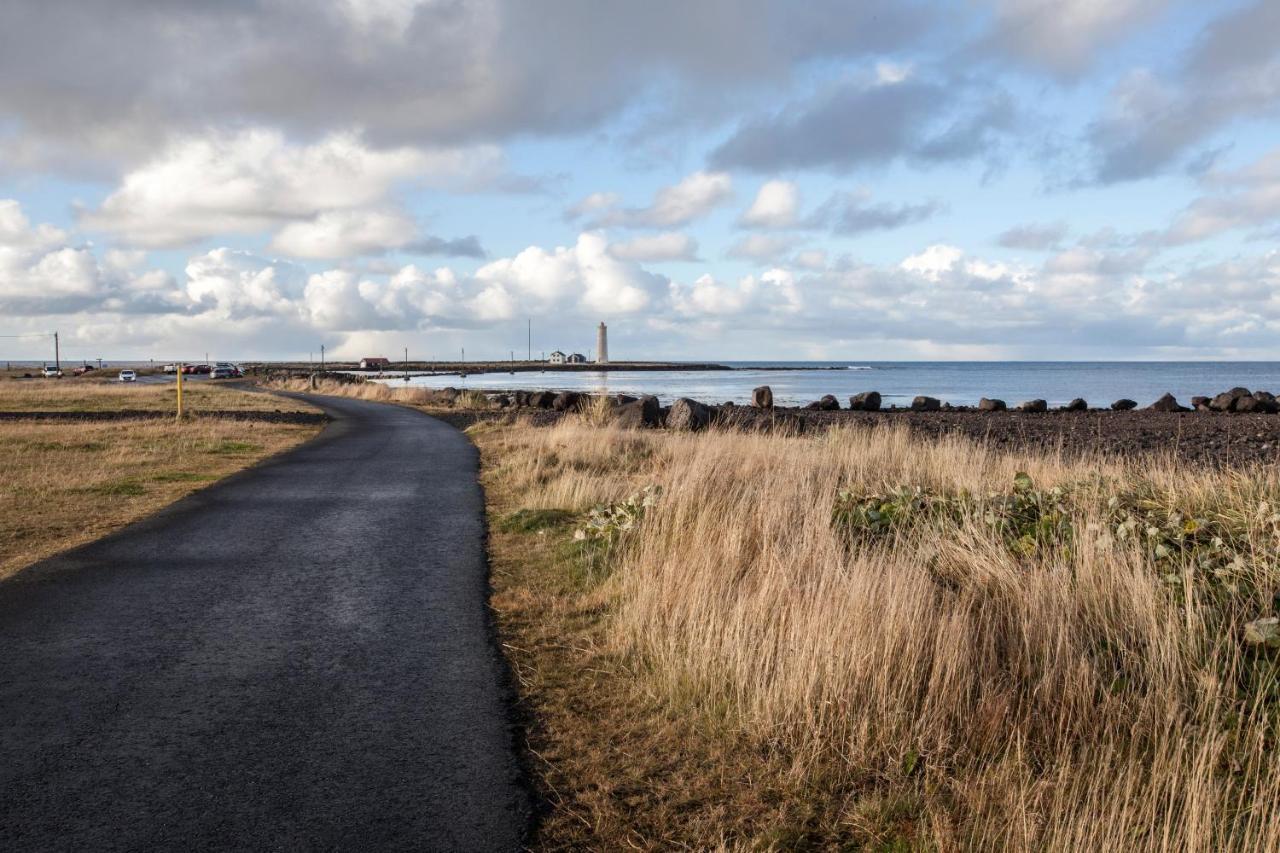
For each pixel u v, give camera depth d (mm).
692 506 7723
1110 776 3553
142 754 3791
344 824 3215
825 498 7727
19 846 3031
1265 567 5172
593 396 33219
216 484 12648
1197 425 31797
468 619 5895
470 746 3906
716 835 3203
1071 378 134625
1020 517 7270
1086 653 4559
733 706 4270
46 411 30375
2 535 8727
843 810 3391
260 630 5617
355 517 9961
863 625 4539
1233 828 3025
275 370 117062
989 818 3139
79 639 5402
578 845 3117
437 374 135500
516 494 11773
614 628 5555
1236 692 4066
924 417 37312
